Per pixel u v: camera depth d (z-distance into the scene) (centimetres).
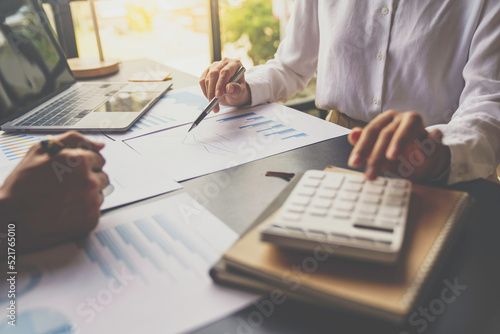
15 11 83
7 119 72
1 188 38
